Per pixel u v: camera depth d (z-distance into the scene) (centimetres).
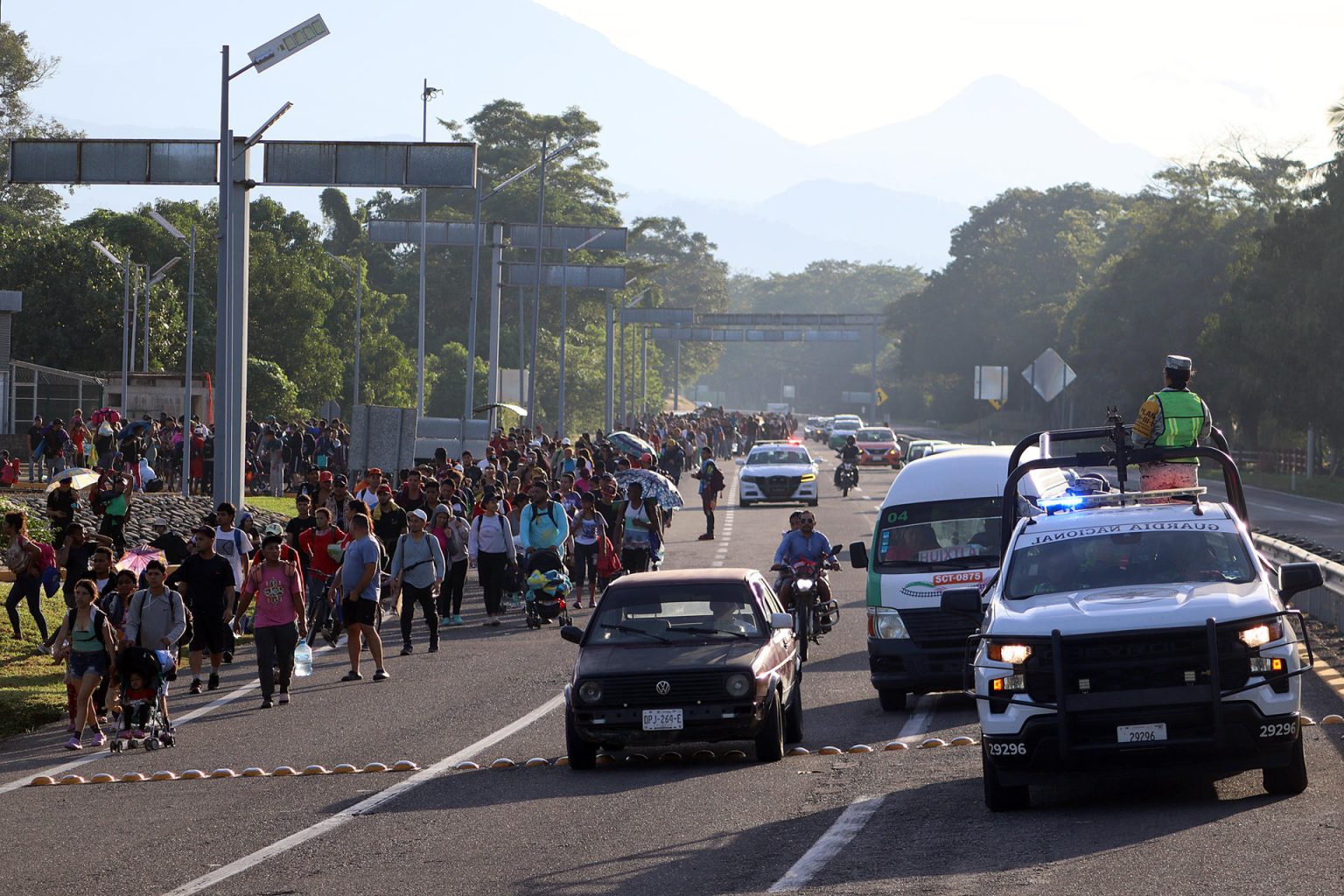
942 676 4269
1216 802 2772
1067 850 2445
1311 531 10850
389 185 8838
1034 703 2725
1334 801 2678
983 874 2308
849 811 2897
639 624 3859
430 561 6084
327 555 6003
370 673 5575
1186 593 2830
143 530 9506
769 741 3622
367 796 3359
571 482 7881
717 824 2870
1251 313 17988
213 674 5391
